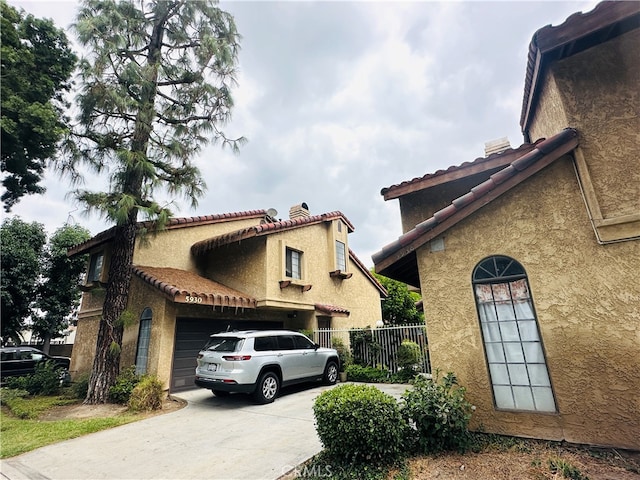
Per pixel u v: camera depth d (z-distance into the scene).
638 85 4.66
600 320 4.16
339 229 17.12
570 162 4.75
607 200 4.41
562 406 4.18
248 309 12.93
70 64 9.59
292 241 13.91
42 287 17.61
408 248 5.48
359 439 4.21
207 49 10.88
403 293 22.50
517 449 4.13
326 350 11.15
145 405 8.07
